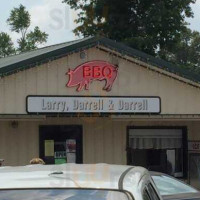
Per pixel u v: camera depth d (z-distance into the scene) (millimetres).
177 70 13938
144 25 25375
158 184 8266
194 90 14258
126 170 4066
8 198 3441
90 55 13203
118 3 24516
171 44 26062
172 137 15266
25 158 13555
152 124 15008
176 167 15320
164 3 25844
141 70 13758
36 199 3438
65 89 12953
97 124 14297
